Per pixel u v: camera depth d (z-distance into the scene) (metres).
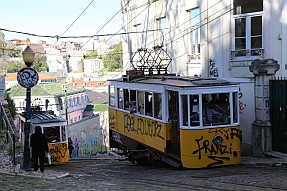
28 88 13.88
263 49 17.38
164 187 10.04
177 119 13.61
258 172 11.97
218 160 13.33
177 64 22.73
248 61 17.81
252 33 17.84
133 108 16.95
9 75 76.06
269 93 14.90
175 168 14.02
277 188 9.14
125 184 10.83
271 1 17.08
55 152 22.75
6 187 9.81
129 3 28.08
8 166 14.95
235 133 13.58
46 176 12.72
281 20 17.05
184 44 22.03
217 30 19.12
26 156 14.12
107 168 16.98
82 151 36.88
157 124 14.60
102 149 33.91
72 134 38.00
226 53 18.61
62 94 69.12
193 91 13.03
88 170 16.28
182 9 21.94
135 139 16.86
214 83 13.31
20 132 25.42
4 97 33.97
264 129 14.85
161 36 24.42
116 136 19.61
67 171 15.89
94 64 114.19
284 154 14.39
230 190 9.12
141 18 26.66
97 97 83.88
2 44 45.16
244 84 17.36
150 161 15.92
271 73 14.83
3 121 24.11
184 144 13.10
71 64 114.75
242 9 18.09
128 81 17.47
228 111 13.52
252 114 17.02
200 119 13.09
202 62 20.17
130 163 19.06
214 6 19.25
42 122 22.86
